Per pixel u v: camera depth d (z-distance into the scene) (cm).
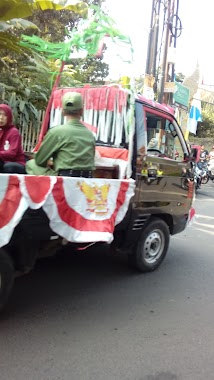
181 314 418
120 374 305
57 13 1362
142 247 514
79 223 380
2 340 340
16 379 290
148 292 470
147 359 328
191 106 1819
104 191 405
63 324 376
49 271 516
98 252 608
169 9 1328
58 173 402
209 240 736
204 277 536
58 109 546
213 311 431
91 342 348
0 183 319
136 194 466
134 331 374
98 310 412
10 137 444
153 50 1343
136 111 461
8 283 362
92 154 421
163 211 523
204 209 1041
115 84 485
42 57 916
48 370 303
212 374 314
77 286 473
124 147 475
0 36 789
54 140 401
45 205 353
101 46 462
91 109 509
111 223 411
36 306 410
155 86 1378
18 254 377
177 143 546
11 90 991
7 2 664
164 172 509
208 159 1719
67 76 927
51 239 384
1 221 323
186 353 342
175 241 716
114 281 498
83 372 304
